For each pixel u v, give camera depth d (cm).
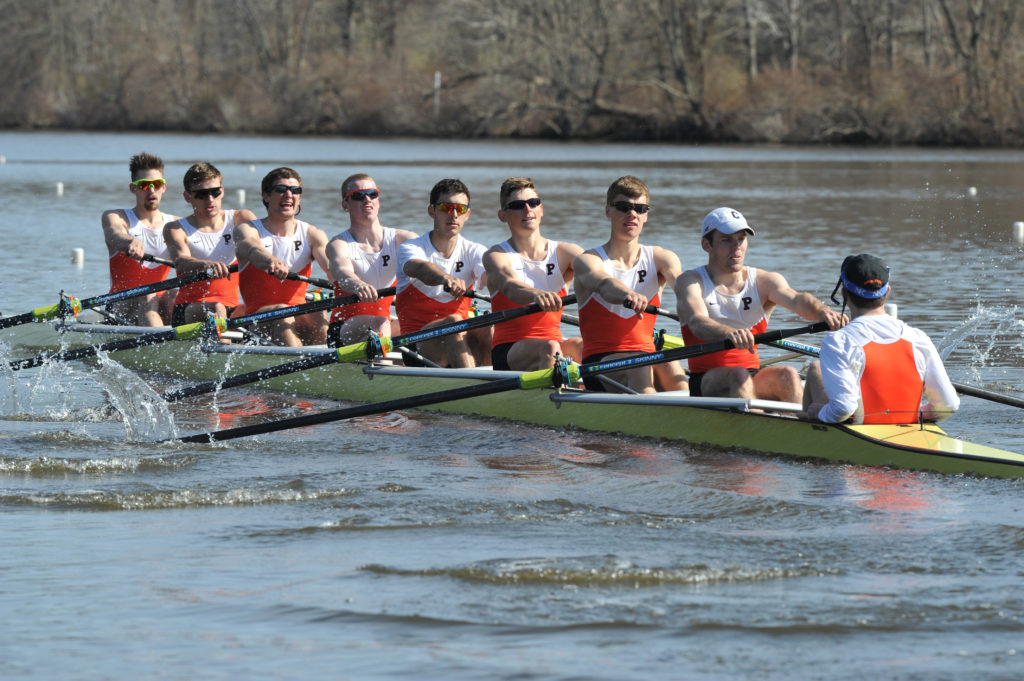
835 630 1812
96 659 1725
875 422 2922
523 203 3669
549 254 3772
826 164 19338
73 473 2855
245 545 2262
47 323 5303
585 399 3381
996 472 2703
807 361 4312
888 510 2484
